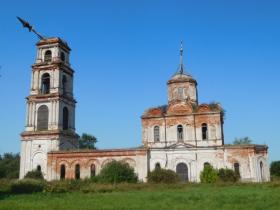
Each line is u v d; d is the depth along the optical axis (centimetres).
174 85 6406
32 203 2920
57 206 2664
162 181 5106
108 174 5153
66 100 6706
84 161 5984
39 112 6544
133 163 5778
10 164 10762
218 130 5800
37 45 6825
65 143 6512
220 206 2597
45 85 6812
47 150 6266
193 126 5912
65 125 6694
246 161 5453
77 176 5991
